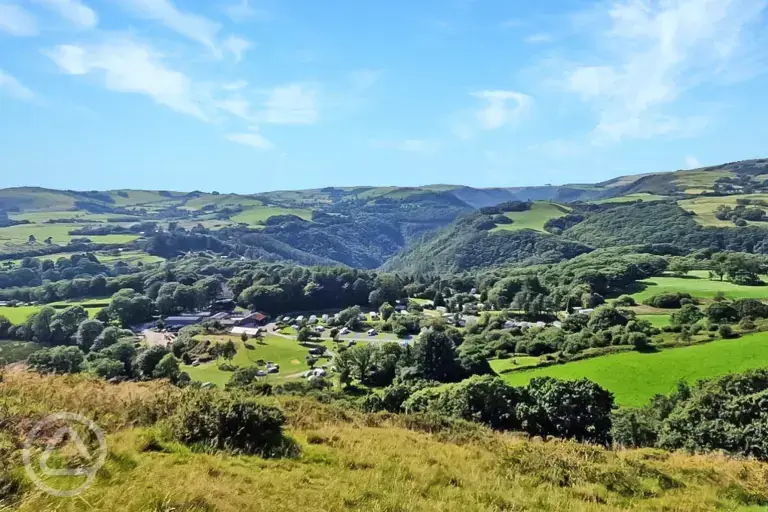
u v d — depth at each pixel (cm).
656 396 4178
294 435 1191
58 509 583
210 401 1076
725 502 1045
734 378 3588
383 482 900
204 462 838
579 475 1131
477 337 8756
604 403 3275
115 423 997
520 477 1074
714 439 2284
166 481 701
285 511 686
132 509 606
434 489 905
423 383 5184
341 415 1664
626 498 1034
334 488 813
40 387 1188
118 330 8706
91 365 5953
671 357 5419
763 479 1233
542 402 3188
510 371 6069
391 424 1666
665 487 1146
